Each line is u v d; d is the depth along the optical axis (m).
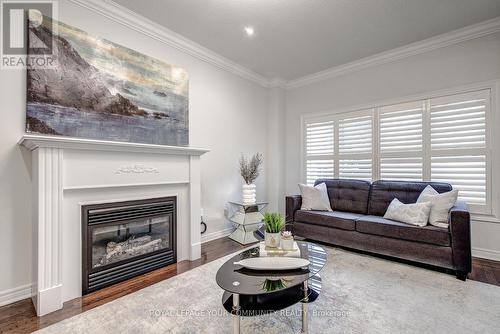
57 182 1.87
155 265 2.54
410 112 3.34
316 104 4.32
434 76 3.16
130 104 2.57
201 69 3.41
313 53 3.53
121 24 2.57
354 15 2.64
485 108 2.82
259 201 4.42
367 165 3.74
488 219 2.78
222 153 3.73
